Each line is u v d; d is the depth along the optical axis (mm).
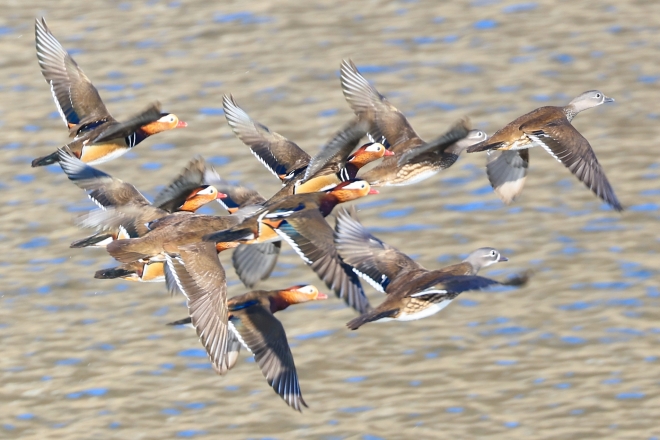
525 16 39406
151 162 32531
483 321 26438
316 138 32969
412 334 26125
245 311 18844
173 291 18297
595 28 38344
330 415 23906
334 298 27188
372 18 39688
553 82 35344
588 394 24062
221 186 21734
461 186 31250
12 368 25484
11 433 23828
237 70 36812
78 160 20078
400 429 23375
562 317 26359
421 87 35406
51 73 22625
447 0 40750
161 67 37125
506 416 23609
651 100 34312
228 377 25188
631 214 29672
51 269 28469
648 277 27375
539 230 29266
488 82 35500
